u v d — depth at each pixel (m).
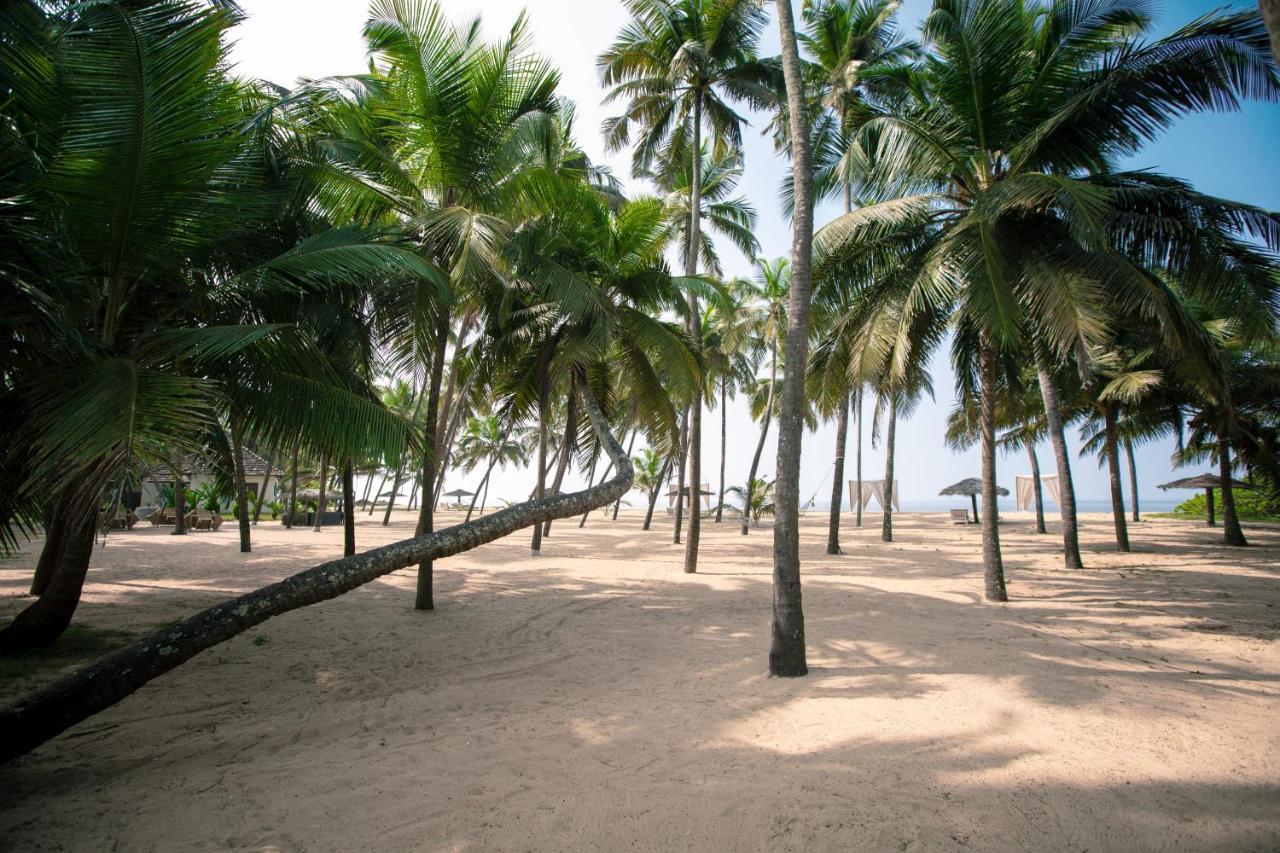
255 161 6.27
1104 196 6.95
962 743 4.00
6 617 8.05
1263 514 30.48
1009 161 9.10
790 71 6.27
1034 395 19.12
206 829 3.02
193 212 5.18
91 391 3.98
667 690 5.34
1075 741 4.02
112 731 4.37
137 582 11.08
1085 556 16.28
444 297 6.32
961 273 8.67
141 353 4.85
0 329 4.41
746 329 25.41
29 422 4.09
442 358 8.83
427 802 3.30
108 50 4.21
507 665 6.25
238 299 6.55
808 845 2.84
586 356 9.32
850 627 7.75
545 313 11.12
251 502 33.38
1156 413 18.73
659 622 8.39
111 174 4.55
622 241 11.11
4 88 4.24
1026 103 8.84
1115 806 3.17
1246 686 5.20
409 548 4.43
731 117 14.94
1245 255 7.86
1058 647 6.63
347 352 8.26
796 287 5.98
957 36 8.53
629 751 3.98
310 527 27.23
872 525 32.00
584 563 15.47
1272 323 7.81
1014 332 7.75
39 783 3.54
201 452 4.09
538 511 5.25
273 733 4.35
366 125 8.54
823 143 13.34
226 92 5.09
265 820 3.11
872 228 9.55
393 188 8.69
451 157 8.21
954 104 8.97
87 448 3.55
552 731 4.37
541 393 11.20
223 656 6.53
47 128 4.49
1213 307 8.39
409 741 4.20
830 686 5.31
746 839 2.90
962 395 12.84
